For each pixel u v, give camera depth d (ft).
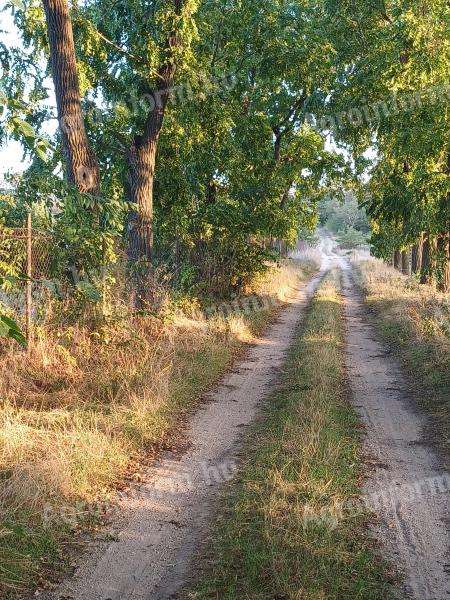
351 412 27.66
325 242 302.25
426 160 48.19
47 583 13.76
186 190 55.67
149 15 41.24
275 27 59.98
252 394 31.76
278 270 89.35
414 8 48.26
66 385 28.12
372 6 65.21
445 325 41.83
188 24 41.42
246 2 58.80
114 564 14.74
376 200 62.95
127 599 13.25
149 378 29.73
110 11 43.01
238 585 13.58
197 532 16.42
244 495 18.04
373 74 58.49
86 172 36.24
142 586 13.79
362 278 110.11
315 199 87.45
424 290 63.93
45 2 35.27
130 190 45.75
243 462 21.44
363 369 37.52
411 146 47.16
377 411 28.30
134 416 24.72
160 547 15.61
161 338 39.50
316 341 44.70
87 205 32.94
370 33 64.95
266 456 21.16
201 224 58.85
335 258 227.20
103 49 43.27
